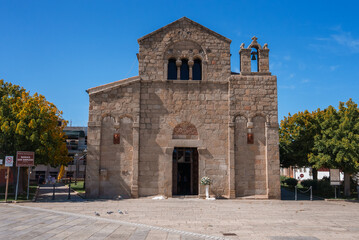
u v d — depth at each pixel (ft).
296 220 52.24
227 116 84.94
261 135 84.33
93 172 81.25
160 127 83.97
